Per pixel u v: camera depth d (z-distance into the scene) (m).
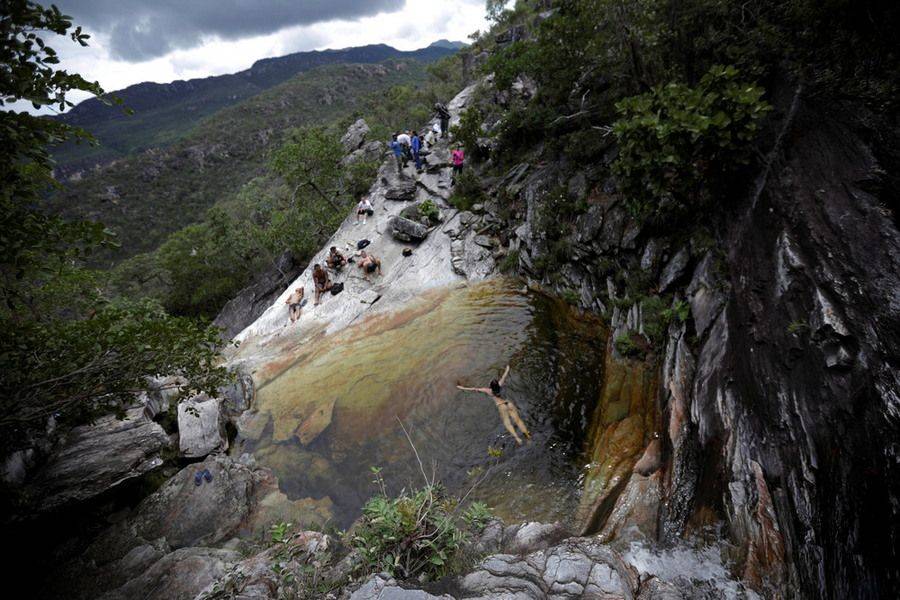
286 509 8.12
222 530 7.76
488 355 11.16
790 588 4.26
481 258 16.05
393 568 4.16
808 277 5.57
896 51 6.43
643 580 4.68
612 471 7.01
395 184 21.47
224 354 15.08
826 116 6.79
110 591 6.11
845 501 4.06
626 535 5.67
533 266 14.37
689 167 8.18
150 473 9.33
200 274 34.06
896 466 3.71
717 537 5.14
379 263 17.06
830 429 4.49
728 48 8.96
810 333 5.11
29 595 6.63
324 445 9.63
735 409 5.98
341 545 5.54
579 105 16.47
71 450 8.58
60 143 3.80
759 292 6.50
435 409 9.72
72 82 3.73
